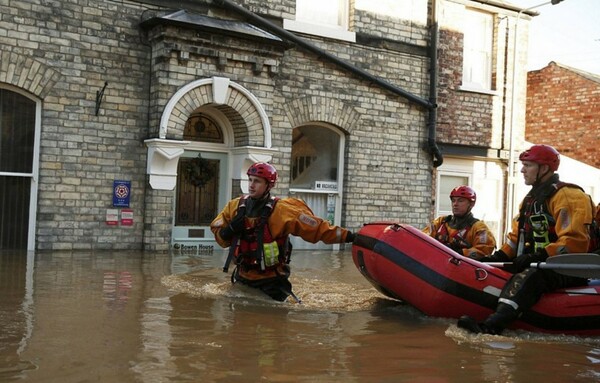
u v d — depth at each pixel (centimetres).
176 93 1039
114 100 1038
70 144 1009
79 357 373
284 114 1188
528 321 520
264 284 615
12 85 970
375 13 1296
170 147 1038
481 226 696
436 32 1358
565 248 518
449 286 536
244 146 1115
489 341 474
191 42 1043
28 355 373
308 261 1011
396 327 510
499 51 1477
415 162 1348
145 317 493
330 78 1239
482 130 1452
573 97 1927
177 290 636
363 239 612
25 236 994
